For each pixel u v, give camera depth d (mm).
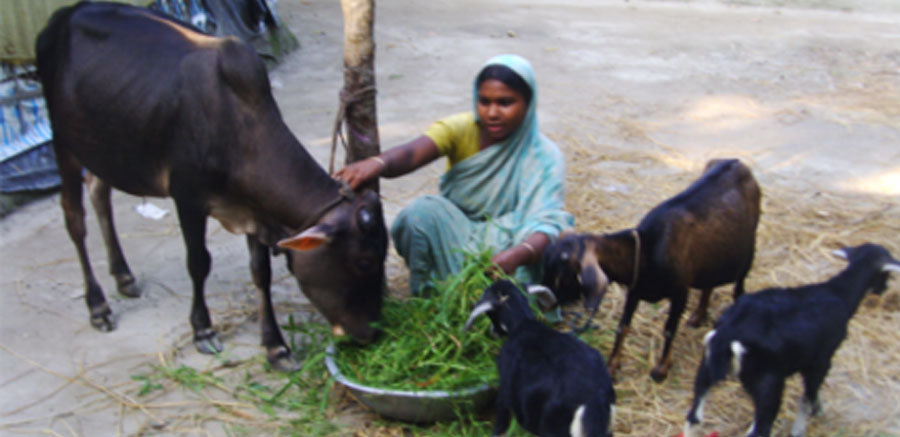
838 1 13969
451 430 3258
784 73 9164
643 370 3723
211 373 3742
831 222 5340
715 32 11266
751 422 3416
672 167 6301
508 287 3143
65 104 3828
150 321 4180
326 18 10867
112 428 3395
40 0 5285
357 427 3379
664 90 8422
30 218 5328
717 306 4250
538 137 3867
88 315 4219
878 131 7270
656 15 12453
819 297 3086
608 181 5977
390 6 12086
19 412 3479
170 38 3646
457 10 12055
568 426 2783
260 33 8633
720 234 3547
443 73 8758
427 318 3516
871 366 3803
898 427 3418
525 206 3826
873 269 3232
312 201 3410
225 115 3410
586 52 9891
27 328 4078
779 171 6281
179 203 3598
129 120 3598
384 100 7805
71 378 3711
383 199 5664
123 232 5137
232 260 4824
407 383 3297
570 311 4129
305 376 3689
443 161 6402
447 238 3822
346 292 3428
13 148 5398
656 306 4211
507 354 2977
